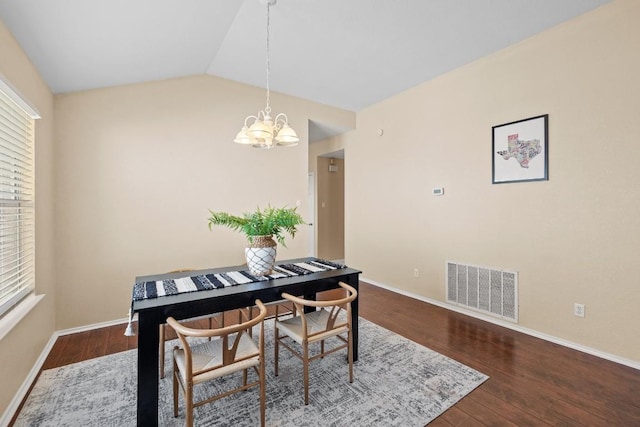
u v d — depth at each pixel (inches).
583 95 96.8
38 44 81.0
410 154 158.7
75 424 67.1
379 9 97.9
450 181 138.9
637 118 86.9
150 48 103.4
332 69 138.8
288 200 166.2
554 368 88.7
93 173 118.3
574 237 99.9
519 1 90.9
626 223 89.3
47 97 103.0
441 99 142.6
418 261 155.0
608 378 83.4
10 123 78.6
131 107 125.3
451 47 118.2
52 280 108.0
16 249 82.3
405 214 161.8
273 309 138.8
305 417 69.2
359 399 75.5
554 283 105.0
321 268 98.8
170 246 133.9
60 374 86.5
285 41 118.1
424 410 71.3
